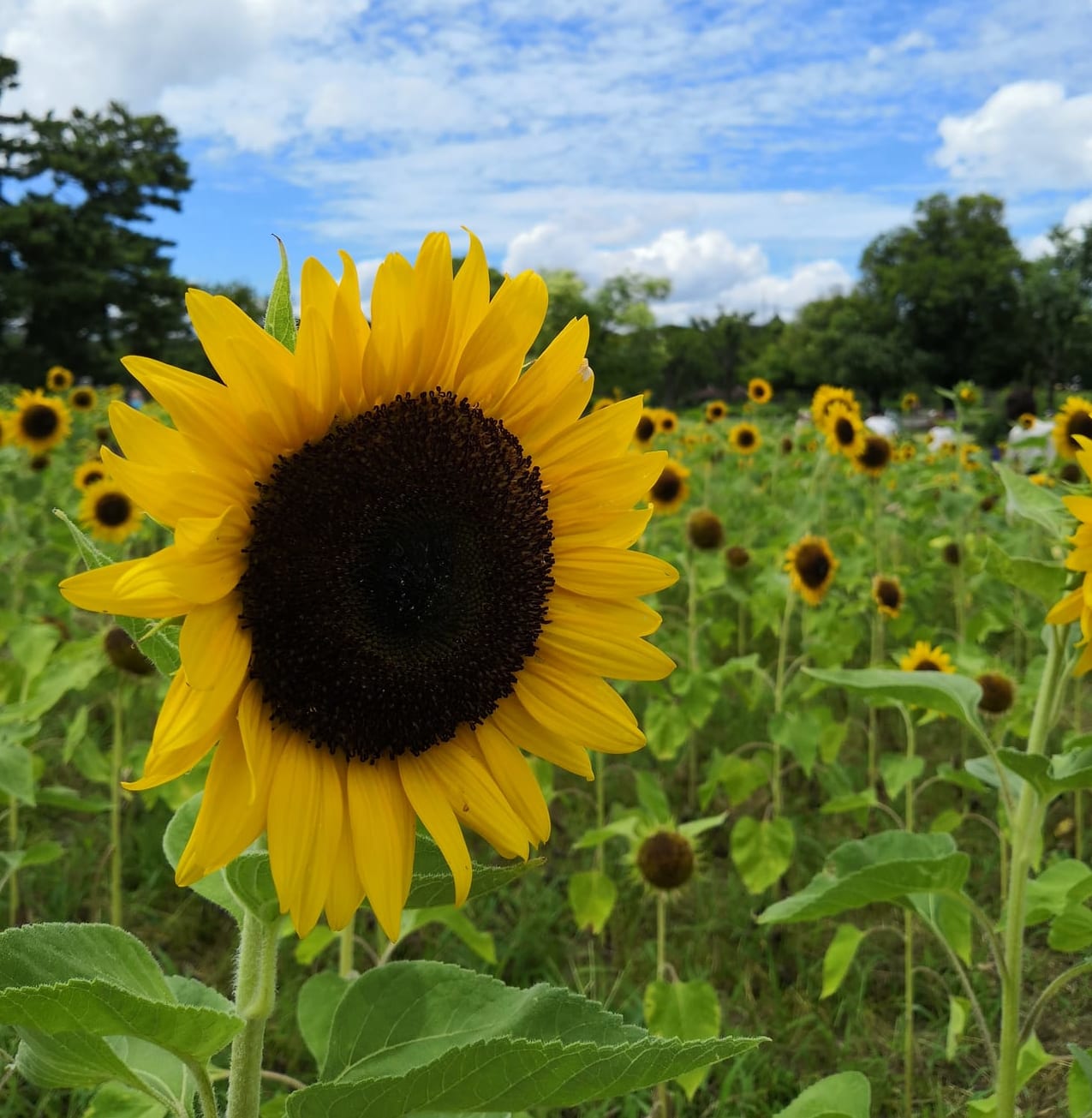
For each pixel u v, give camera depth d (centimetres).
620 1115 398
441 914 402
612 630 213
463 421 196
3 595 850
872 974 493
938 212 7988
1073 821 638
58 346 5953
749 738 750
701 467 1486
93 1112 233
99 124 6806
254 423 170
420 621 186
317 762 181
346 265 176
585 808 651
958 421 1132
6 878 396
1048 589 316
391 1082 152
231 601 171
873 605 763
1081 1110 322
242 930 187
